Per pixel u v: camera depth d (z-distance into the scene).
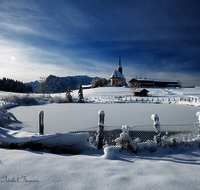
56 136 3.85
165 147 4.23
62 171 2.34
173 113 15.02
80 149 3.95
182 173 2.45
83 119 12.24
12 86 114.38
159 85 84.12
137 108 20.91
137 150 4.04
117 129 7.49
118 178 2.20
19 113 16.31
